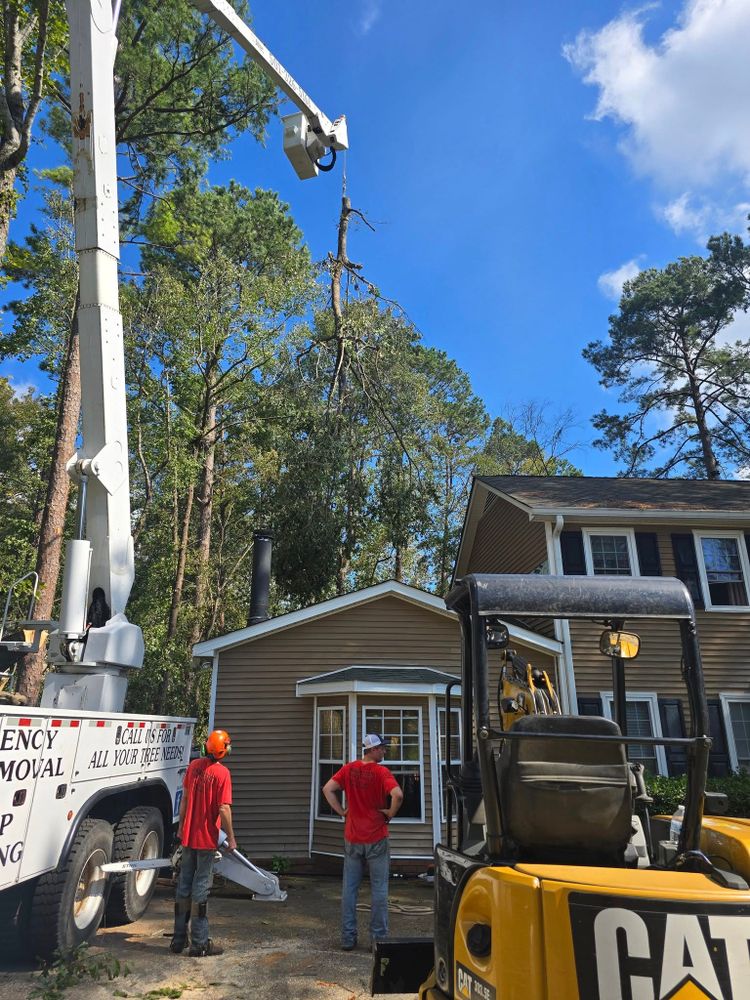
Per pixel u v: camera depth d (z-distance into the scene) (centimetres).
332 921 695
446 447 3017
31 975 465
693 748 263
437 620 1295
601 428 3266
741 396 3047
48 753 443
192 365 1941
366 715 1138
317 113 695
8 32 1193
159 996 446
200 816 546
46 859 447
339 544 2088
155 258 2375
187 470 1866
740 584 1366
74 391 1448
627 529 1377
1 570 1730
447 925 294
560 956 212
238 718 1211
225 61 1948
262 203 2722
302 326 2091
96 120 636
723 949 207
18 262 1750
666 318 3203
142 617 1864
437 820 1080
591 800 265
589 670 1246
